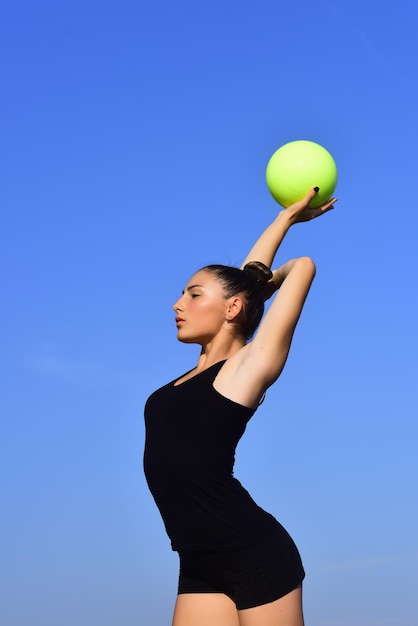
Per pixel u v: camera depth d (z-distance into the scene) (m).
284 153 4.66
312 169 4.58
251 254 4.57
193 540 3.80
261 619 3.70
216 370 3.91
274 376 3.85
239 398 3.80
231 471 3.84
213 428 3.77
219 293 4.09
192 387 3.88
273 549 3.75
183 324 4.11
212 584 3.86
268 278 4.32
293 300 3.85
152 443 3.91
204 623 3.83
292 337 3.88
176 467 3.79
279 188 4.64
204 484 3.75
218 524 3.74
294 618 3.74
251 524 3.74
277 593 3.72
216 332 4.09
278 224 4.60
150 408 4.02
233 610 3.83
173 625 3.94
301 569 3.87
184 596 3.92
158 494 3.89
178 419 3.84
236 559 3.72
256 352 3.82
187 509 3.80
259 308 4.17
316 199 4.64
